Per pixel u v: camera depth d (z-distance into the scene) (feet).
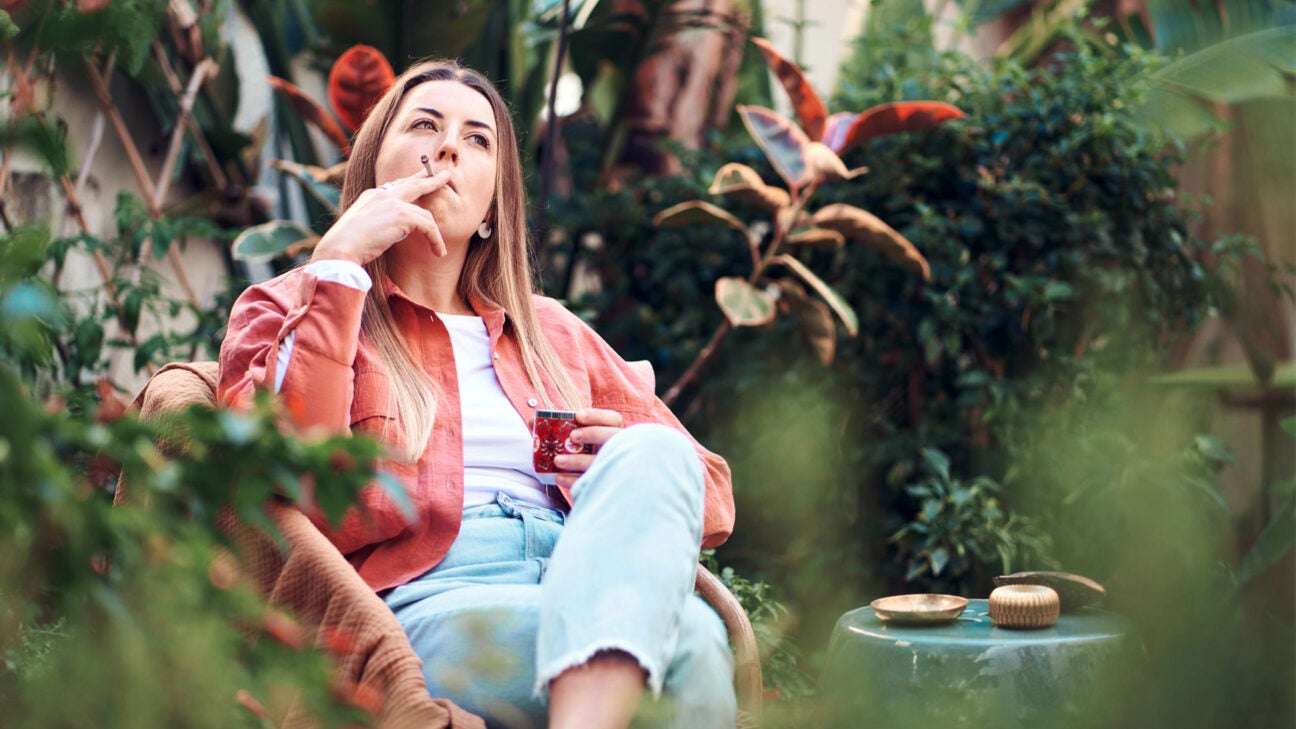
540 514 5.71
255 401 2.78
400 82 6.75
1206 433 12.63
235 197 12.21
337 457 2.87
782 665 8.35
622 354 12.55
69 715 2.59
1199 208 13.34
